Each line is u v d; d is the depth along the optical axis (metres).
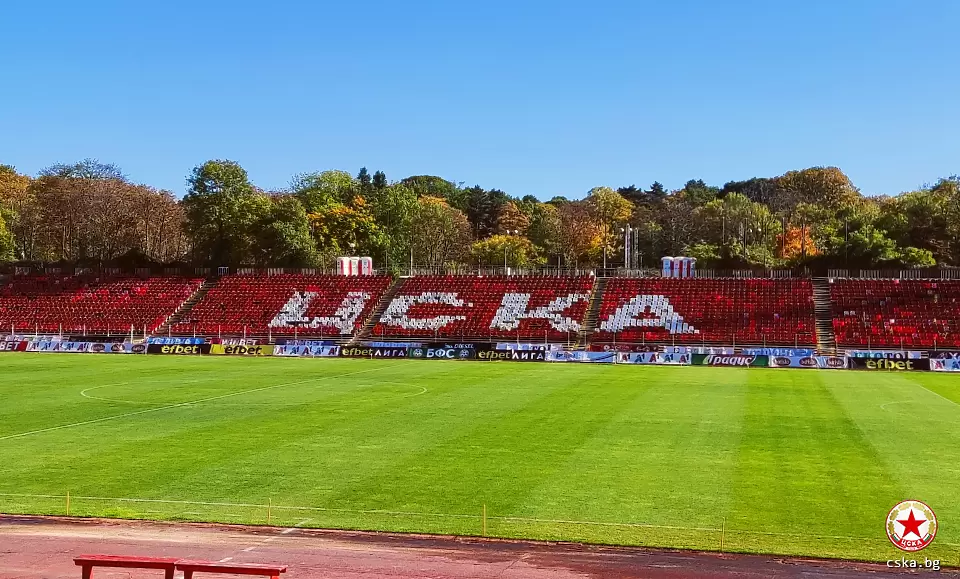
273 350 87.12
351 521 25.34
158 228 154.38
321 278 108.56
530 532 24.27
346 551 22.69
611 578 20.75
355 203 151.38
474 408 46.91
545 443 36.56
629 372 69.31
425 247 160.12
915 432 39.31
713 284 98.94
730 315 92.31
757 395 53.25
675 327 91.31
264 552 22.59
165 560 19.33
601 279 102.94
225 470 31.59
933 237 122.25
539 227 172.25
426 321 97.44
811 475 30.70
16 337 93.94
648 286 99.88
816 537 23.77
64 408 46.62
